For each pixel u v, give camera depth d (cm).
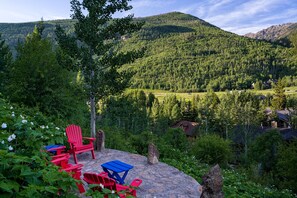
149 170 1034
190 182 945
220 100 10144
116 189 635
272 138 3703
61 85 1591
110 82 1294
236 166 4062
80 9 1278
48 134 652
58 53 1349
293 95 11312
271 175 2947
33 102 1493
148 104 11419
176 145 2809
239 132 6188
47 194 346
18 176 324
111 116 5981
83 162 1064
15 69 1538
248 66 18638
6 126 487
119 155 1194
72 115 1648
